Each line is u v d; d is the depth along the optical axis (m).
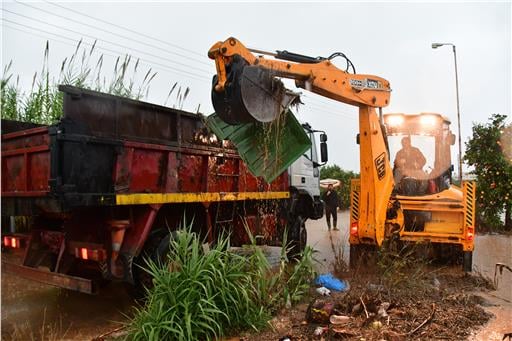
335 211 14.77
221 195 7.03
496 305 5.81
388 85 7.07
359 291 5.68
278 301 5.29
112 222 5.38
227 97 5.39
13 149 5.63
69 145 4.88
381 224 6.98
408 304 5.33
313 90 6.41
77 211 5.45
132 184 5.61
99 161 5.18
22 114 8.89
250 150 6.32
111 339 4.56
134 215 5.70
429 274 7.02
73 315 5.54
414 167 8.73
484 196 14.38
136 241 5.56
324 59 6.50
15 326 5.09
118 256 5.41
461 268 7.69
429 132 8.80
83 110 5.05
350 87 6.62
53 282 5.27
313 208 9.91
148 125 5.90
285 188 8.77
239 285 4.82
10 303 5.91
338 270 7.15
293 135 6.33
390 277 6.29
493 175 14.30
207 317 4.33
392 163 8.79
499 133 14.23
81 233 5.47
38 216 5.80
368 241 6.98
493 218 14.35
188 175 6.54
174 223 6.41
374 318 4.81
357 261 7.21
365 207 6.93
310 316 4.90
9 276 6.48
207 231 6.86
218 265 4.84
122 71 9.48
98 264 5.54
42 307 5.81
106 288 6.51
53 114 9.02
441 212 7.83
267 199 8.26
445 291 6.05
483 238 13.00
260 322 4.73
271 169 6.26
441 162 8.70
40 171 5.22
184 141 6.45
